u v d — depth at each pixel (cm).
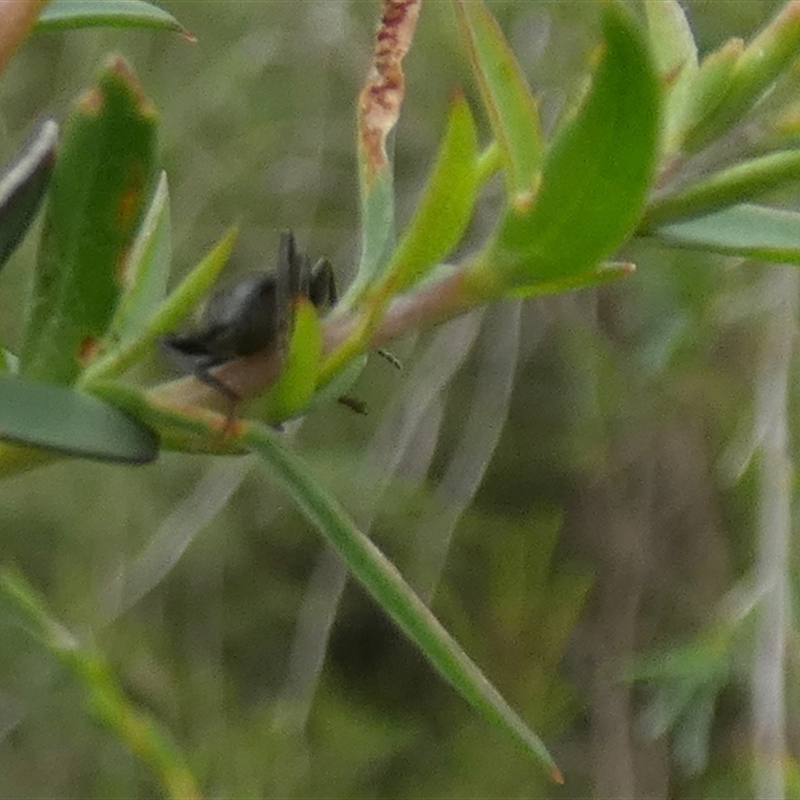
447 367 102
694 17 86
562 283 29
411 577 115
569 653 128
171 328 29
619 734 122
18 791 114
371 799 126
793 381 88
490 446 109
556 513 127
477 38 28
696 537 123
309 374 28
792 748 81
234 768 112
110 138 28
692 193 28
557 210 28
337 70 112
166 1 110
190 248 110
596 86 27
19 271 78
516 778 127
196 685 122
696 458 120
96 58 107
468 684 28
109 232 28
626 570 125
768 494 78
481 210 93
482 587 127
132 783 113
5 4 28
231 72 107
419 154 108
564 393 123
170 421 28
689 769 112
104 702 31
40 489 114
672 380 104
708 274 89
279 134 114
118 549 115
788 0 29
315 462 110
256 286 29
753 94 29
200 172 110
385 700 134
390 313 29
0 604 31
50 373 28
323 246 112
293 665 114
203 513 105
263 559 132
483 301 29
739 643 79
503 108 28
